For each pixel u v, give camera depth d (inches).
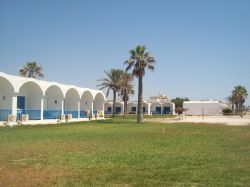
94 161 533.3
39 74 3006.9
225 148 706.8
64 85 1945.1
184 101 4756.4
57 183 387.2
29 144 760.3
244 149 690.2
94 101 2480.3
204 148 706.2
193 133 1137.4
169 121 2170.3
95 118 2197.3
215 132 1194.6
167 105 4375.0
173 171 454.0
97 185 378.3
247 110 4997.5
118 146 734.5
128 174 434.9
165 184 382.3
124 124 1723.7
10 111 1462.8
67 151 647.8
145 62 1929.1
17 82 1473.9
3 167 483.5
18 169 468.8
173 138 936.9
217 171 453.4
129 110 4355.3
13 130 1189.7
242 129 1366.9
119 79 2856.8
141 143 797.9
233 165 499.2
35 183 386.9
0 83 1472.7
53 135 1002.7
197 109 4407.0
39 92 1690.5
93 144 768.9
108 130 1254.3
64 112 2018.9
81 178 412.5
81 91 2100.1
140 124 1740.9
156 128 1407.5
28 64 2982.3
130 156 586.6
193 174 433.1
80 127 1428.4
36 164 507.8
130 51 1946.4
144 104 4397.1
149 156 587.5
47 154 607.8
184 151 656.4
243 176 422.3
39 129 1268.5
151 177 418.0
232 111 4402.1
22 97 1678.2
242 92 4308.6
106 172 447.5
